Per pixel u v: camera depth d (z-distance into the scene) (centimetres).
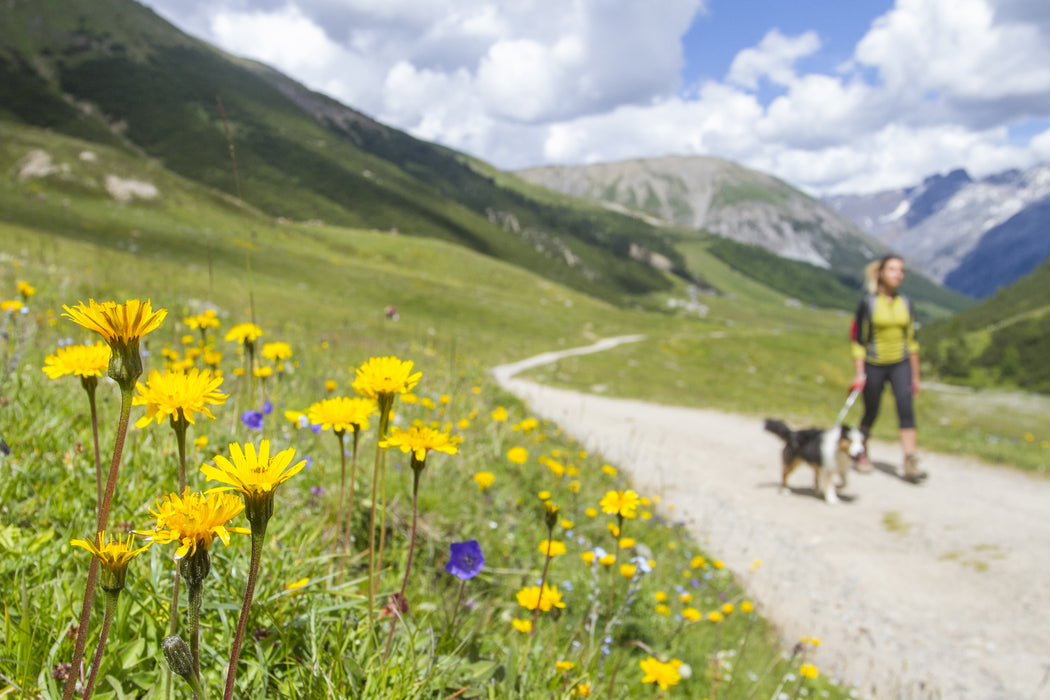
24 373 355
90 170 8650
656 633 444
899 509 995
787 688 479
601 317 9031
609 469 557
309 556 238
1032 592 700
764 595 691
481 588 348
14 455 246
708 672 427
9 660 152
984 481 1153
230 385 476
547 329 6969
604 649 298
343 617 195
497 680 215
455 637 226
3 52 18262
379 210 19662
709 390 4509
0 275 1301
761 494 1099
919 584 745
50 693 143
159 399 122
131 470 259
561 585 400
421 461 175
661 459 1347
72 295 1329
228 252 6838
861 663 572
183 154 17588
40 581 186
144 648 168
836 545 861
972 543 847
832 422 2212
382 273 7944
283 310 4050
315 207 18262
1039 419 6731
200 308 1584
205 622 182
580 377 3925
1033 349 15362
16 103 16500
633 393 3262
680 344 6675
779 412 2405
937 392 8975
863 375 1104
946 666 576
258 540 106
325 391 595
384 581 270
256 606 185
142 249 5894
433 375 1177
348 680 175
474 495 500
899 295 1072
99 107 18088
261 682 166
